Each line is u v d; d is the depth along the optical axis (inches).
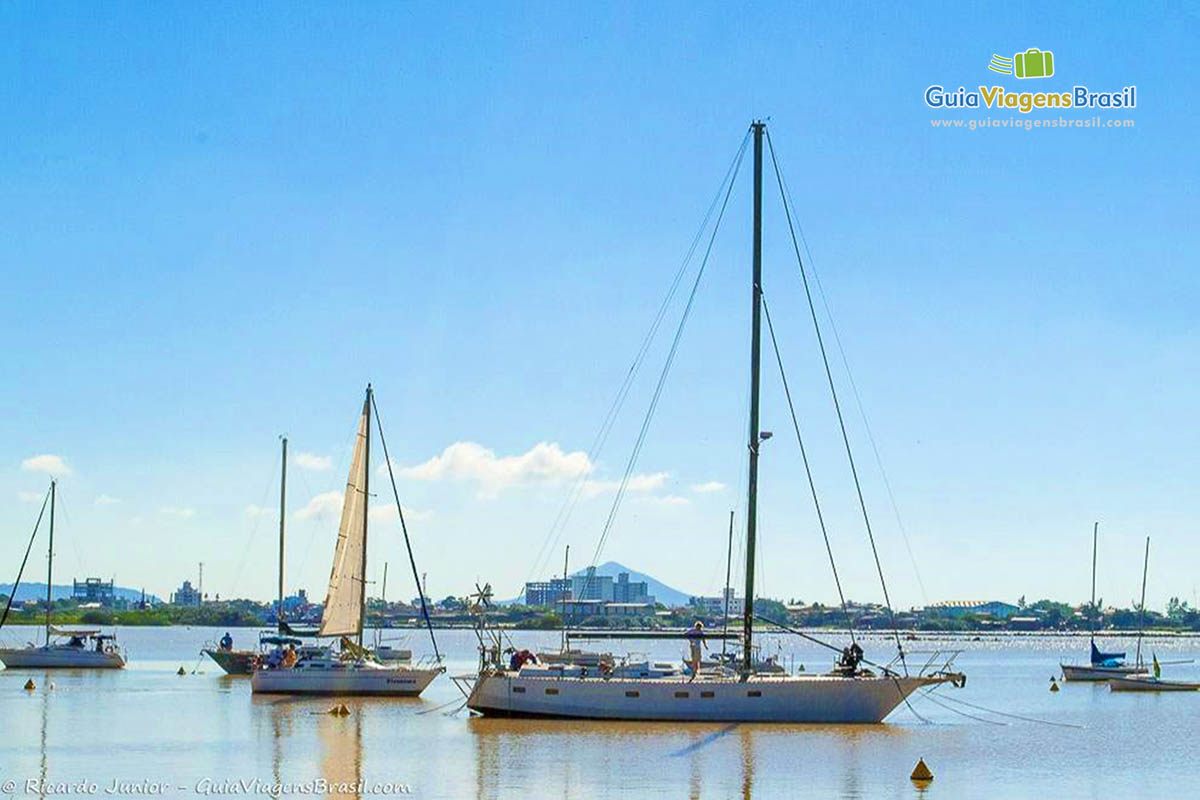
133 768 2309.3
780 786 2143.2
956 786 2167.8
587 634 2906.0
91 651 5241.1
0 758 2423.7
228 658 4859.7
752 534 2861.7
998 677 5876.0
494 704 2913.4
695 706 2812.5
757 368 2874.0
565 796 2055.9
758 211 2915.8
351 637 3981.3
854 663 2893.7
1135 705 3988.7
